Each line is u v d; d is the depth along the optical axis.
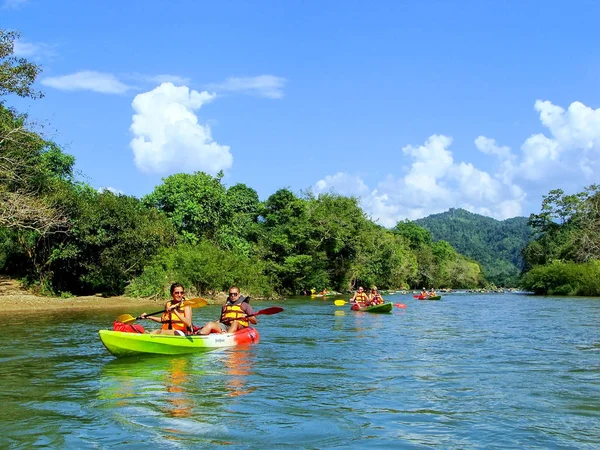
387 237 64.25
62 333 13.39
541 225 64.88
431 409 6.04
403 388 7.11
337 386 7.21
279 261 43.12
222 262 31.70
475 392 6.87
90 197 30.52
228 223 41.31
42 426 5.31
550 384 7.37
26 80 23.03
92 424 5.39
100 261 29.33
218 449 4.68
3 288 28.38
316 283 44.84
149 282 28.66
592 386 7.25
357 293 25.88
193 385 7.24
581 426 5.39
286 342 11.98
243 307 12.16
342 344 11.68
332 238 46.56
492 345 11.60
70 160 34.53
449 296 50.16
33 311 21.59
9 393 6.72
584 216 57.06
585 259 51.25
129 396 6.58
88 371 8.26
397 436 5.08
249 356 9.84
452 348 11.08
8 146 23.95
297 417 5.69
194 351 10.30
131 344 9.34
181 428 5.27
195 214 37.16
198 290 30.78
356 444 4.85
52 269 29.80
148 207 37.44
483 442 4.91
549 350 10.80
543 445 4.83
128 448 4.68
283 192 46.09
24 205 23.20
